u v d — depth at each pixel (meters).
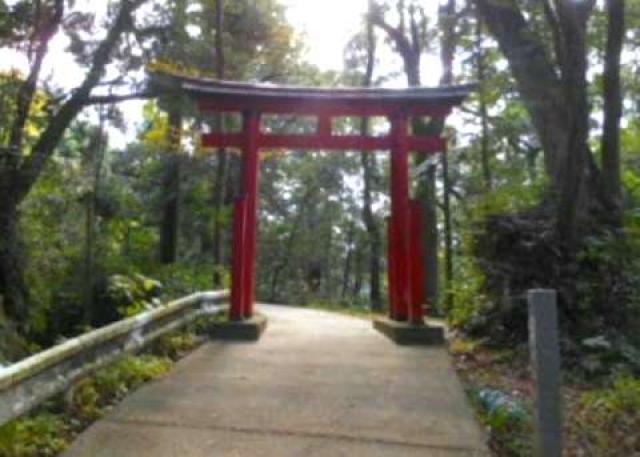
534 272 9.32
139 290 12.83
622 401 6.29
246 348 9.02
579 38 8.66
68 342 5.55
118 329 6.65
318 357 8.45
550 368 4.11
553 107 10.34
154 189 22.16
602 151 10.38
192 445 5.07
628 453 5.23
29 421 5.04
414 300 9.92
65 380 5.38
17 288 12.60
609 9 10.10
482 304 9.75
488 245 9.85
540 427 4.07
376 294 25.81
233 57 18.83
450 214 18.86
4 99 12.92
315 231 33.69
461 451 5.08
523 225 9.62
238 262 10.24
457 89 10.38
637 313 8.97
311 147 10.64
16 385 4.52
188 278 14.70
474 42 17.75
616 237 9.48
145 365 7.28
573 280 9.15
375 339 10.06
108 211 17.98
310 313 15.38
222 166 17.66
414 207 10.15
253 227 10.59
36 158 13.16
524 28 10.77
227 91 10.22
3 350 9.77
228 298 12.08
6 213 12.68
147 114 18.75
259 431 5.43
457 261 13.23
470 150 20.47
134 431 5.35
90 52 15.52
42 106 14.10
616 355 8.09
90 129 18.00
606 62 10.23
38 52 13.09
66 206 16.39
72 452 4.86
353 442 5.22
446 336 10.22
